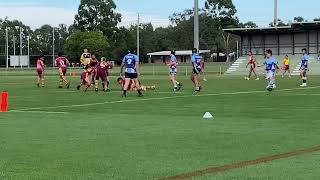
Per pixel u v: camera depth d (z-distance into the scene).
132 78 28.98
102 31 153.50
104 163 10.17
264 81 46.84
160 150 11.56
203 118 17.95
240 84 41.53
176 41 179.62
